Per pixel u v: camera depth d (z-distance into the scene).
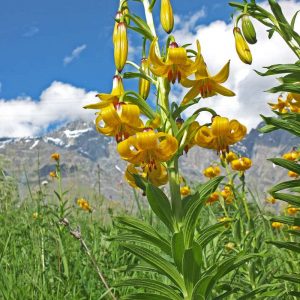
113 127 0.40
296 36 0.41
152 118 0.41
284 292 0.41
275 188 0.38
